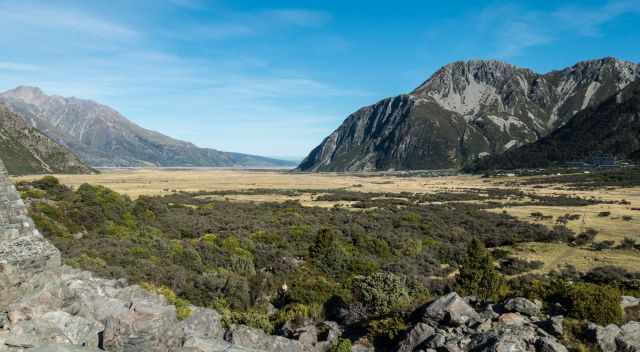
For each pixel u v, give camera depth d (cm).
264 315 1930
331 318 1866
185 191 11288
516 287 2980
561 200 9988
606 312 1355
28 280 1135
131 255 3014
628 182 13625
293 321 1764
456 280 2950
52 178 5469
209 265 3478
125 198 5803
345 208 8531
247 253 3934
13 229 1200
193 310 1459
